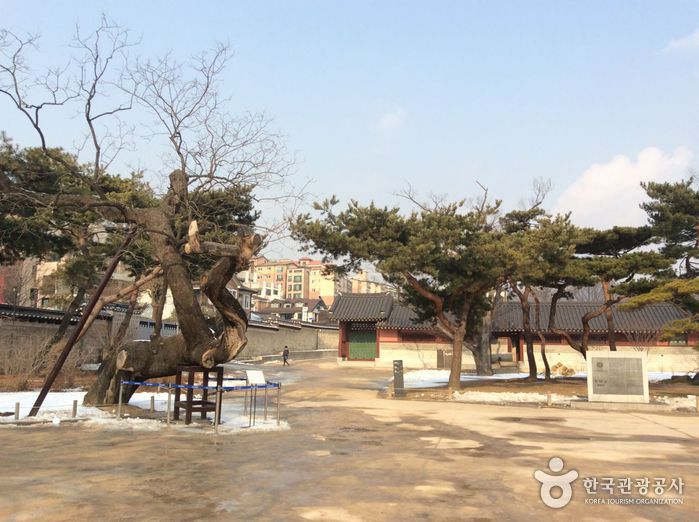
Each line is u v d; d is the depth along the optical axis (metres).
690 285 24.59
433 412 18.02
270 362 50.53
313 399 22.27
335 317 51.47
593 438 12.66
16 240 21.72
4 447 9.81
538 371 45.66
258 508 6.27
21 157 19.78
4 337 25.22
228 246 12.58
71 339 14.25
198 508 6.22
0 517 5.76
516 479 8.07
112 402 15.10
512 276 26.23
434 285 27.19
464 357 48.78
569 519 6.14
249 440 11.24
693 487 7.80
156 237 14.34
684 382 31.42
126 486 7.14
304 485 7.43
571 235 24.88
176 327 42.97
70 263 22.72
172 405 17.17
